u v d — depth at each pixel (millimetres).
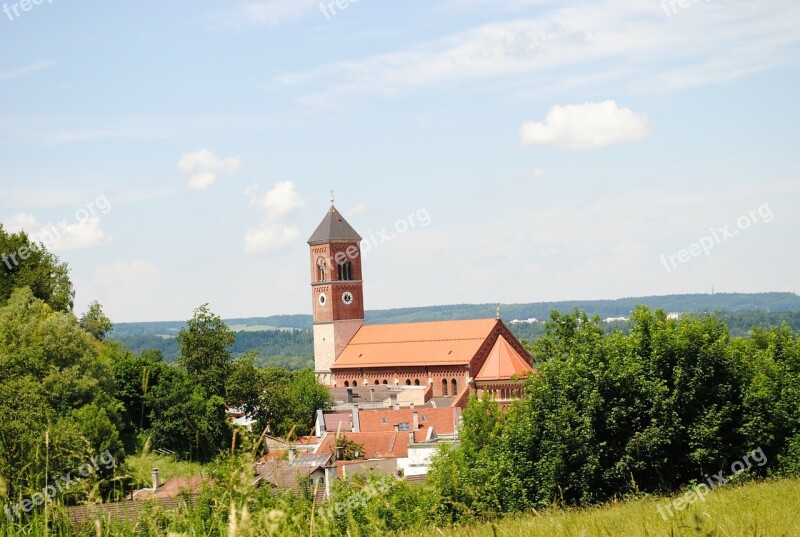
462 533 18406
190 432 15242
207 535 13086
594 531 16734
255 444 13312
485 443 69750
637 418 51250
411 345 171000
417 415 122250
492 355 149625
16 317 95688
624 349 55625
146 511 13438
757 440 53781
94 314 135625
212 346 128625
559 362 55750
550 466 49219
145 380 14672
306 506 14609
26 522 13688
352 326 183125
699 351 54250
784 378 62188
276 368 131125
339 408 141500
